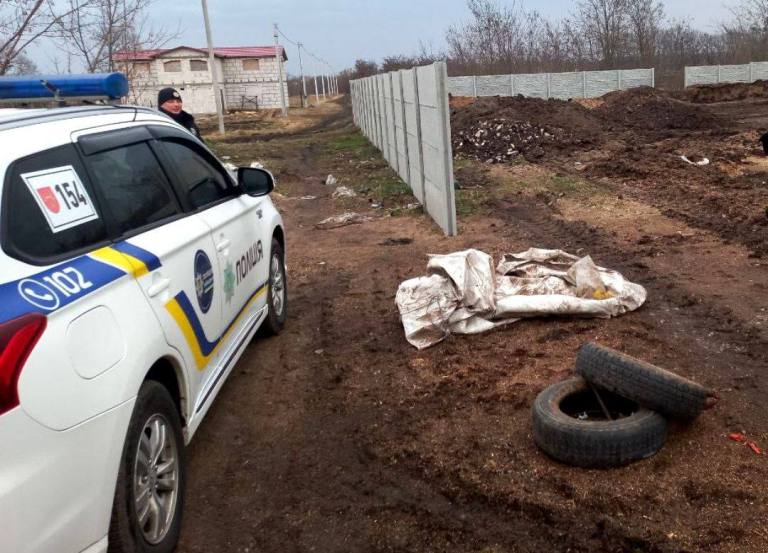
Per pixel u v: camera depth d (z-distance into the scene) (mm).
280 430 4375
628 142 18516
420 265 7996
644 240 8164
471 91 39438
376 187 14250
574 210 10359
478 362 5070
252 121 45312
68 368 2428
